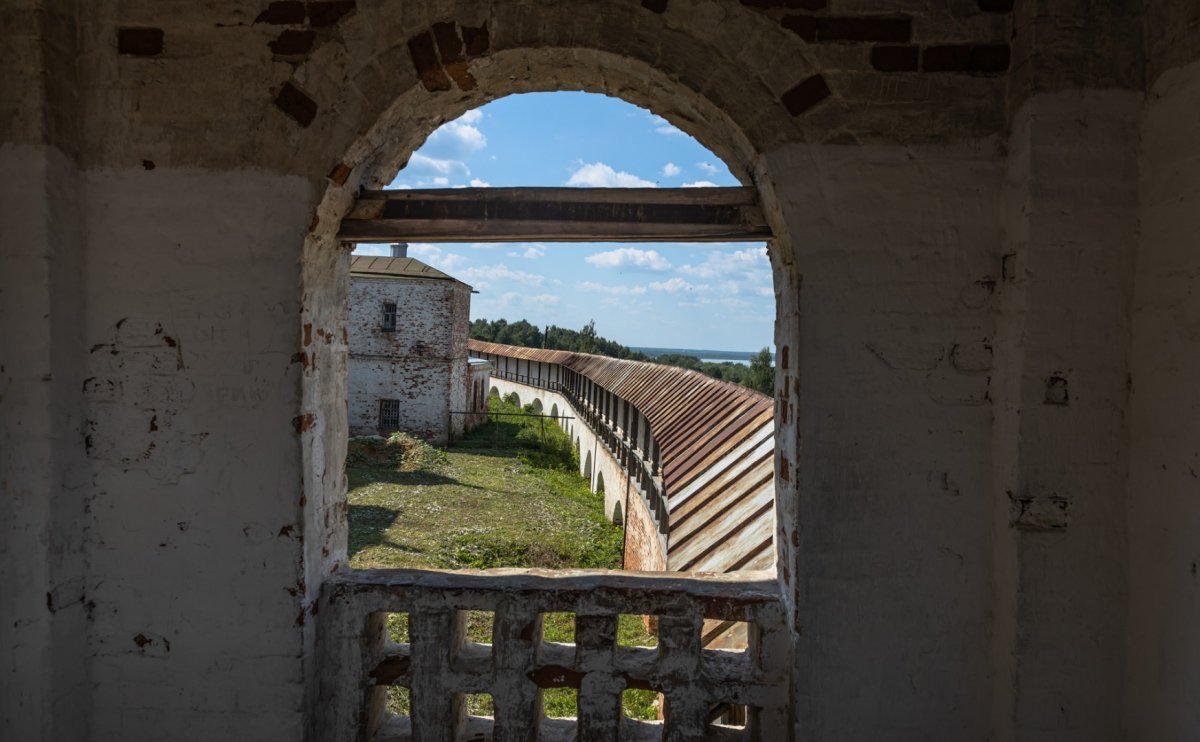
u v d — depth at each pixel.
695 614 2.68
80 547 2.52
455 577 2.79
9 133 2.37
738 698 2.66
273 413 2.52
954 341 2.44
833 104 2.45
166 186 2.51
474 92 2.83
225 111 2.50
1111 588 2.29
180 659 2.55
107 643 2.56
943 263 2.44
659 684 2.69
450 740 2.72
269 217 2.50
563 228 2.73
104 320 2.54
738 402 8.27
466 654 2.87
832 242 2.45
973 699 2.47
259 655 2.54
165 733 2.57
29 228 2.37
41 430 2.38
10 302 2.38
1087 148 2.27
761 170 2.54
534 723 2.72
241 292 2.51
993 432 2.43
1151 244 2.20
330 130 2.49
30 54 2.36
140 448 2.54
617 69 2.64
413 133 2.96
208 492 2.54
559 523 13.30
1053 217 2.27
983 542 2.45
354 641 2.71
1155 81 2.20
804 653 2.48
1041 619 2.29
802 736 2.49
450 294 22.89
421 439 22.78
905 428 2.45
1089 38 2.26
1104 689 2.31
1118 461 2.29
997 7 2.42
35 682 2.38
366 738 2.73
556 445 24.30
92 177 2.52
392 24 2.49
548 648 2.88
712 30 2.46
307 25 2.49
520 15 2.48
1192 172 2.04
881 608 2.47
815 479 2.47
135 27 2.51
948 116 2.42
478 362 28.62
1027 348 2.28
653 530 8.17
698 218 2.73
